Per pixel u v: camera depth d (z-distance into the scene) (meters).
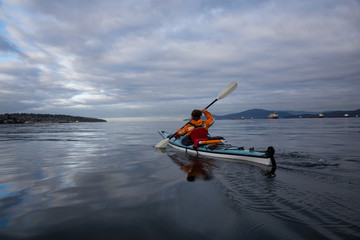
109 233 1.39
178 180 2.67
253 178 2.70
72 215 1.67
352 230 1.38
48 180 2.75
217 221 1.53
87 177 2.90
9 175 3.04
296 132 13.58
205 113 5.12
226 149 4.25
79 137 11.18
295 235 1.33
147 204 1.88
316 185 2.38
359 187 2.31
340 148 5.71
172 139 7.16
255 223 1.50
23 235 1.37
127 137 11.20
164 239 1.30
